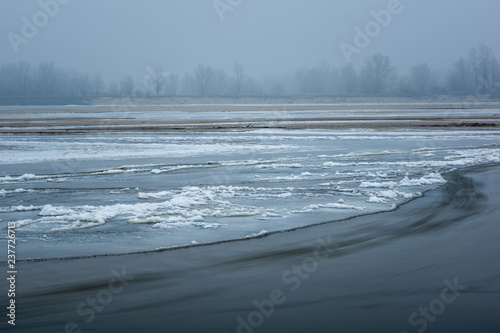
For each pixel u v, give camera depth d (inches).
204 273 313.3
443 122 1996.8
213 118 2471.7
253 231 426.0
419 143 1286.9
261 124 1967.3
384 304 258.4
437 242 382.9
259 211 507.5
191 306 258.7
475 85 5467.5
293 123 2015.3
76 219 473.7
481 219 460.8
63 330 231.3
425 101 4901.6
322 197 589.3
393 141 1333.7
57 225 451.2
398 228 431.8
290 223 455.5
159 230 431.5
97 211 498.9
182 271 317.7
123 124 2009.1
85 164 906.1
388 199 568.7
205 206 534.9
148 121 2220.7
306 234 414.3
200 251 366.0
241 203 553.3
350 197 588.4
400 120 2151.8
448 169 831.1
